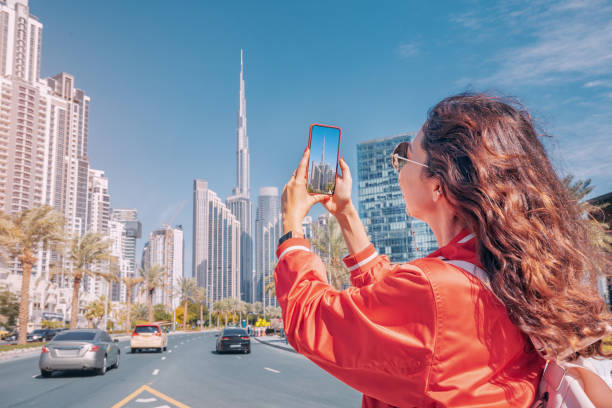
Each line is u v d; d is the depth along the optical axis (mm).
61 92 151750
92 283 140625
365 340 687
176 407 8016
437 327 646
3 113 118750
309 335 750
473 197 715
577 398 681
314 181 1073
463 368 654
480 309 663
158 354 24312
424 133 850
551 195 727
